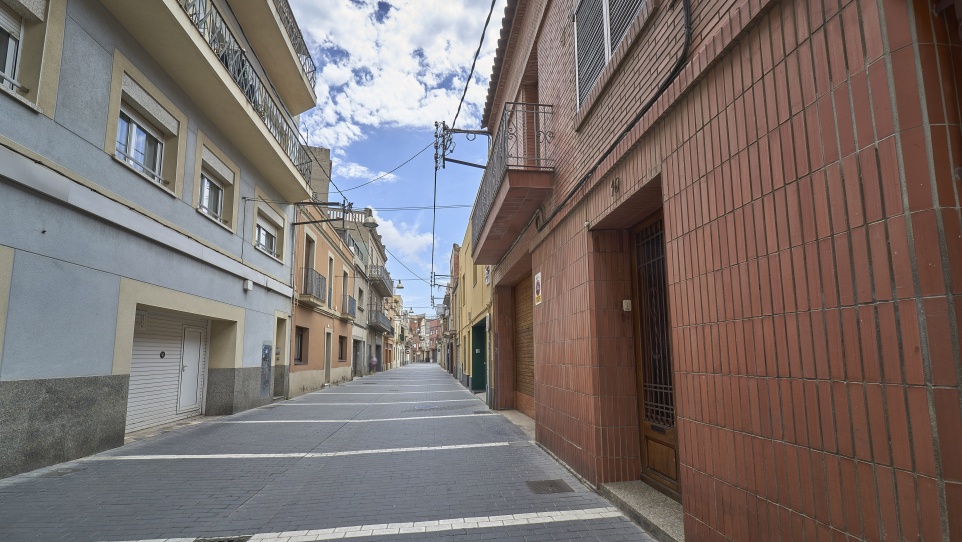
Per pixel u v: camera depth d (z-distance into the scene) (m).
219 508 4.62
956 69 1.83
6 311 5.43
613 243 5.39
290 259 16.45
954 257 1.72
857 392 2.01
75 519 4.28
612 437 5.10
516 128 8.16
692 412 3.33
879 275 1.92
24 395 5.64
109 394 7.14
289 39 13.96
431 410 12.87
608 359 5.20
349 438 8.45
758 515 2.62
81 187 6.52
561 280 6.46
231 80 9.70
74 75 6.54
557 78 6.87
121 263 7.46
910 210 1.81
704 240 3.19
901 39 1.87
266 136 11.77
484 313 16.28
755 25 2.69
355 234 34.12
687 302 3.40
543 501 4.77
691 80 3.27
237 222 12.08
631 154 4.38
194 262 9.85
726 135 2.95
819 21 2.24
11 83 5.76
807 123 2.30
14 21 5.92
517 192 7.09
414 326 127.19
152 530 4.06
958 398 1.67
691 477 3.33
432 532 4.00
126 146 8.09
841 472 2.08
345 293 27.55
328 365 23.19
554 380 6.76
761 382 2.60
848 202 2.07
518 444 7.79
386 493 5.10
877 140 1.94
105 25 7.21
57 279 6.18
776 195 2.50
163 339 9.67
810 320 2.27
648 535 3.87
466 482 5.50
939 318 1.72
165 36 7.96
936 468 1.69
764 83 2.61
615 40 4.88
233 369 11.76
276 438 8.45
